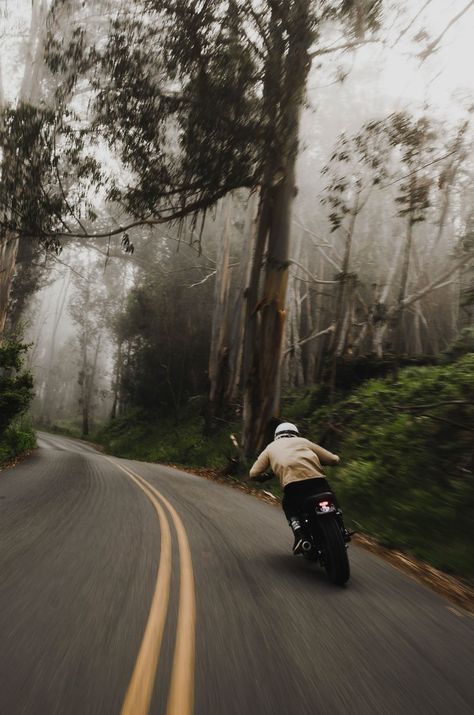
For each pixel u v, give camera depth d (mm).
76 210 18219
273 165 17672
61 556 5590
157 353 44719
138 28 16234
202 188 17578
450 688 3184
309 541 5594
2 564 5172
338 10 15781
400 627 4195
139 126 16547
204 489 13289
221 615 4160
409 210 17250
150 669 3154
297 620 4164
